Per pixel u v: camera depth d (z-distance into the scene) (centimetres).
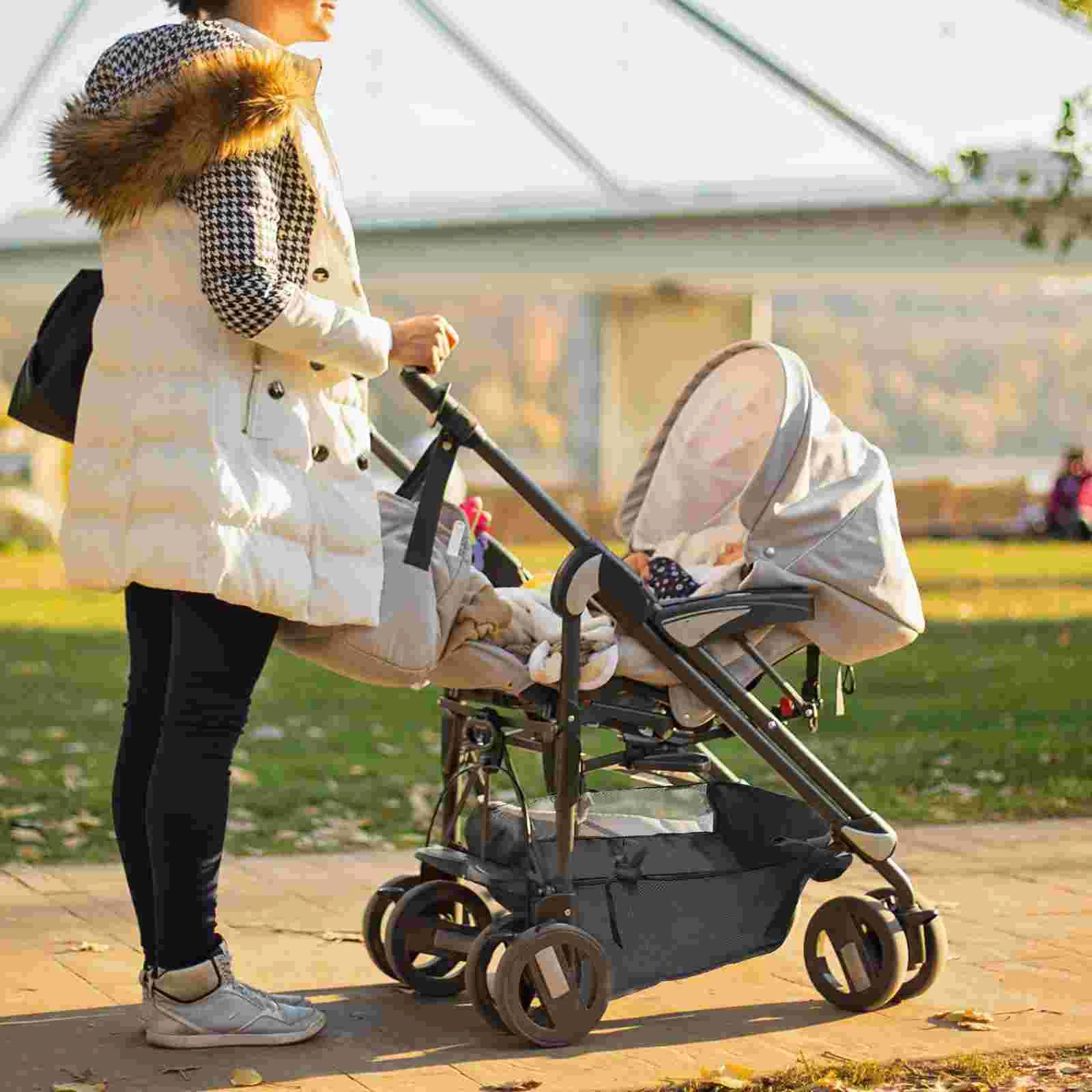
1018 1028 432
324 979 485
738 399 507
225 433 386
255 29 416
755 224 5078
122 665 1463
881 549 456
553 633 451
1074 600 2167
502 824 459
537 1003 431
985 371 12900
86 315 412
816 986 458
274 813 775
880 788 842
